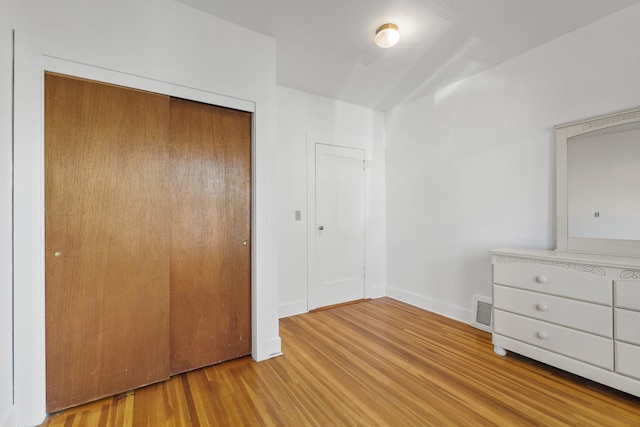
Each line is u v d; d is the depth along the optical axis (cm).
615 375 168
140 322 178
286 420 152
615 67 197
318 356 221
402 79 293
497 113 264
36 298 148
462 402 166
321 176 335
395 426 147
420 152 338
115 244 170
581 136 212
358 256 364
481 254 278
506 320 219
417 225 342
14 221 144
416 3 185
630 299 163
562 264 190
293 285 314
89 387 163
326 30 214
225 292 211
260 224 218
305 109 322
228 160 211
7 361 139
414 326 280
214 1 184
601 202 203
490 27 211
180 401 167
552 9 192
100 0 163
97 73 163
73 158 158
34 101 147
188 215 196
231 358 213
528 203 244
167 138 185
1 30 135
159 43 179
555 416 154
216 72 199
